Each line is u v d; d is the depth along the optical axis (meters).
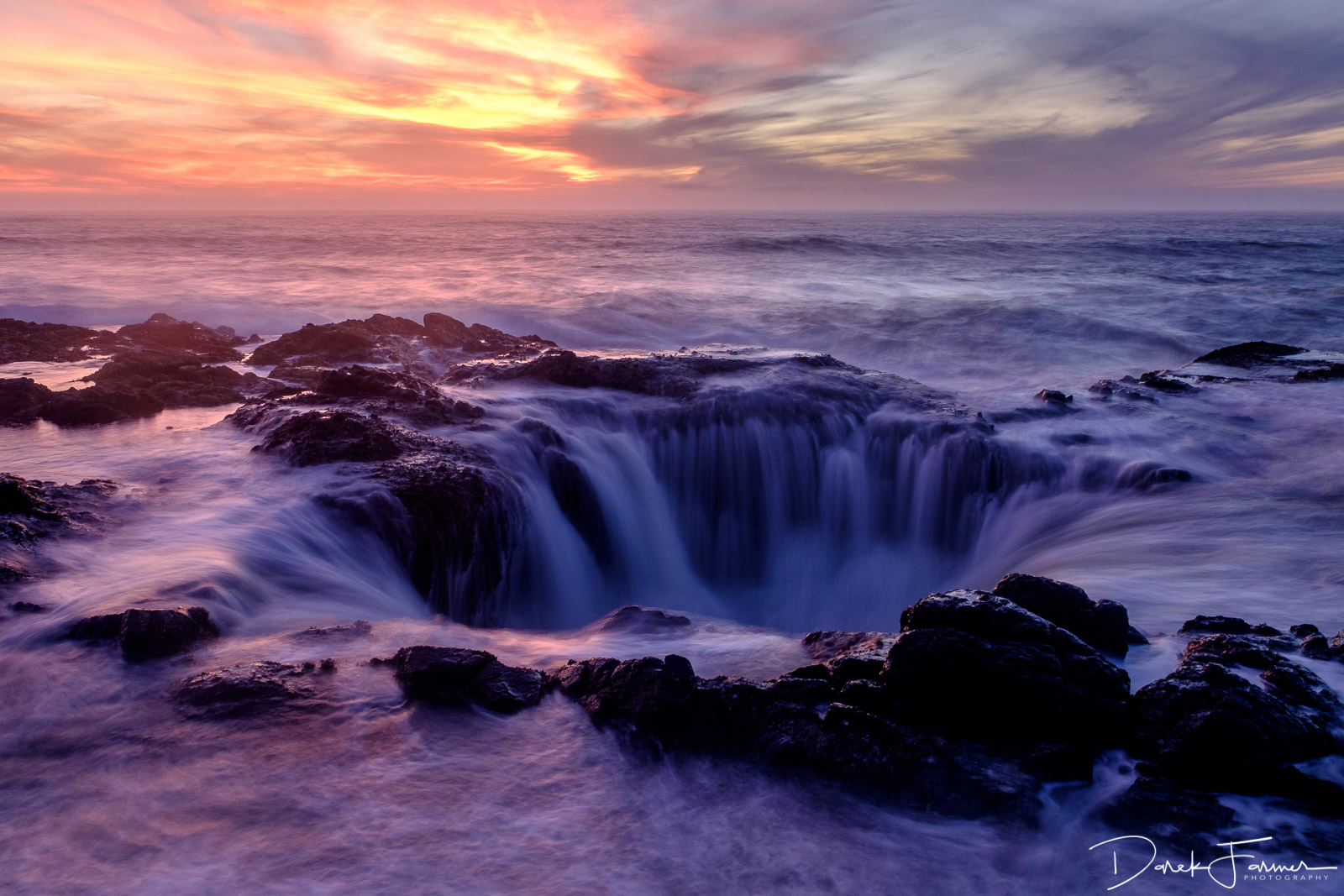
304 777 3.94
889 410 12.28
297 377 14.58
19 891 3.14
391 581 7.84
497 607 9.23
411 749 4.22
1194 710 4.09
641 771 4.10
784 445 11.74
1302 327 26.67
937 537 11.08
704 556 11.54
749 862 3.43
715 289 37.53
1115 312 29.67
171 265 46.53
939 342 25.78
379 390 11.66
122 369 13.99
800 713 4.39
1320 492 9.34
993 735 4.29
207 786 3.84
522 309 29.80
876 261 56.19
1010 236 94.94
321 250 63.59
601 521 10.62
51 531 6.89
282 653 5.39
